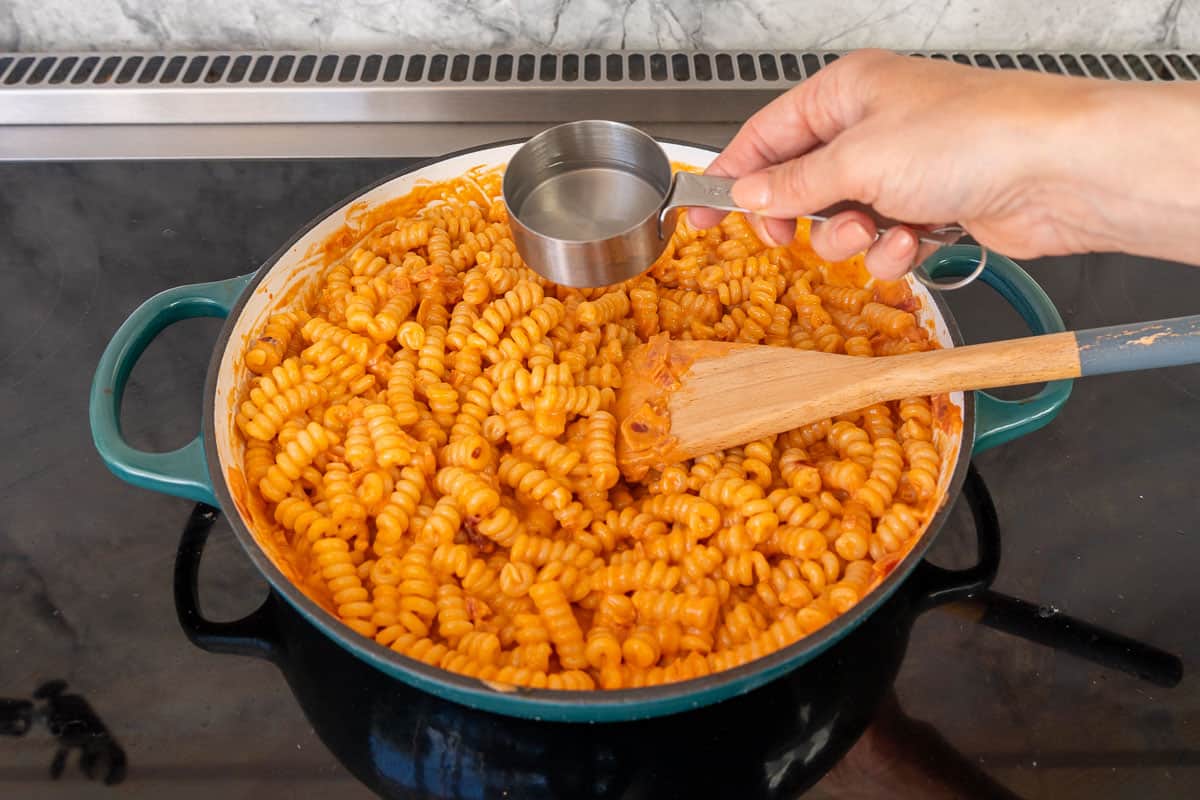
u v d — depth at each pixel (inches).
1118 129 22.9
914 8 33.7
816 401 26.6
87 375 29.3
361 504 26.4
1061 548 26.7
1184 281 31.0
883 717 24.7
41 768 24.1
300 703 25.0
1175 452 28.0
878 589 23.2
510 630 25.4
